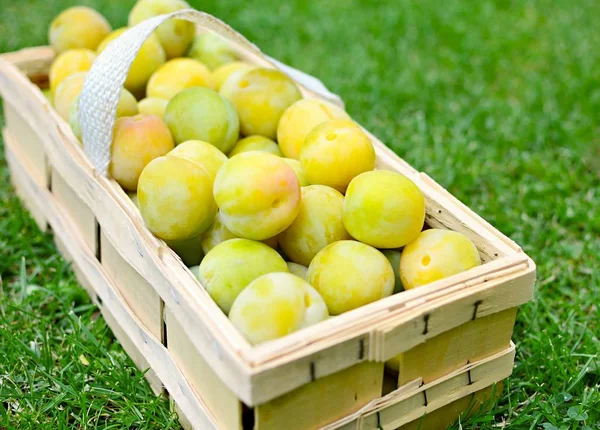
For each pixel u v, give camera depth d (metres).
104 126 0.66
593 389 0.67
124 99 0.73
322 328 0.55
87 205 0.71
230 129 0.72
